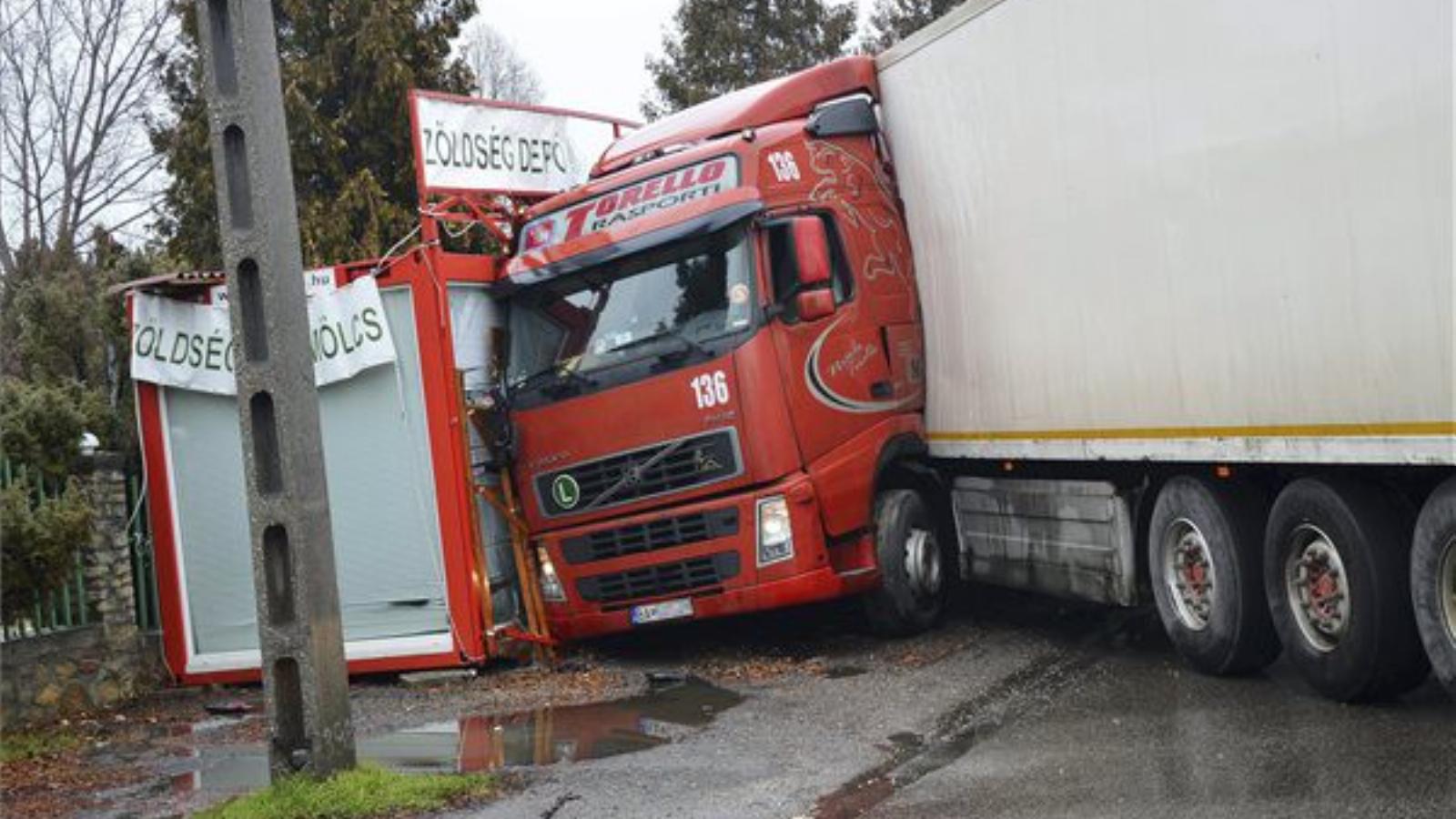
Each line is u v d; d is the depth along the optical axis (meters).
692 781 7.75
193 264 22.23
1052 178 10.12
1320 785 6.56
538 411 11.76
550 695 10.80
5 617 10.19
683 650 12.21
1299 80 7.67
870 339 11.77
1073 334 10.00
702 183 11.46
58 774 9.11
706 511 11.24
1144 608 11.95
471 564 11.83
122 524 12.10
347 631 12.10
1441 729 7.35
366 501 12.05
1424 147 6.87
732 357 11.10
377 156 21.92
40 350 17.16
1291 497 8.29
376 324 11.90
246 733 10.20
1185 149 8.66
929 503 12.45
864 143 12.24
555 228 12.07
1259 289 8.10
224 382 12.35
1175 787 6.79
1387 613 7.76
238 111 7.46
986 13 10.80
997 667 10.32
